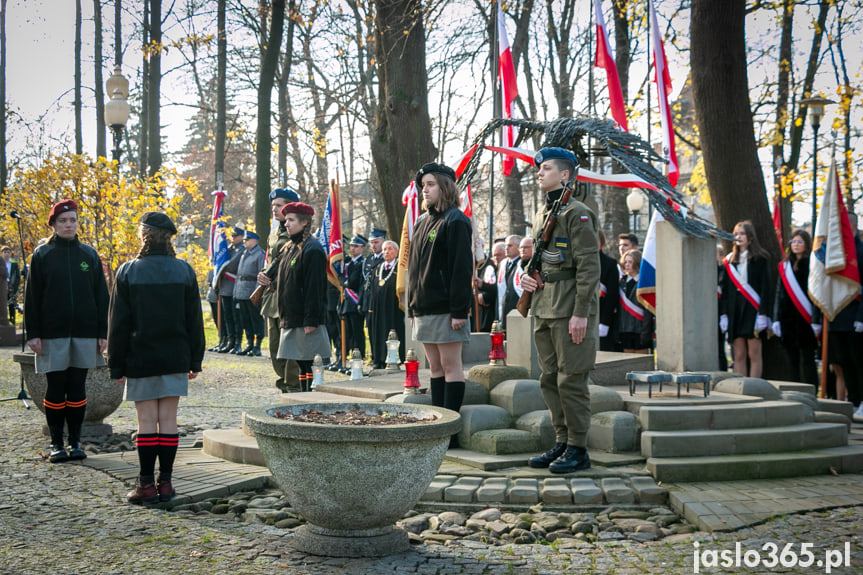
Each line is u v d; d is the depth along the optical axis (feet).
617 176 28.07
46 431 25.16
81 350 21.59
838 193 30.19
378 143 47.78
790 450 20.17
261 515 16.22
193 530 15.20
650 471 18.61
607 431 20.34
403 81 45.21
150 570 12.86
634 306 33.91
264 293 28.02
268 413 14.58
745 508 16.37
